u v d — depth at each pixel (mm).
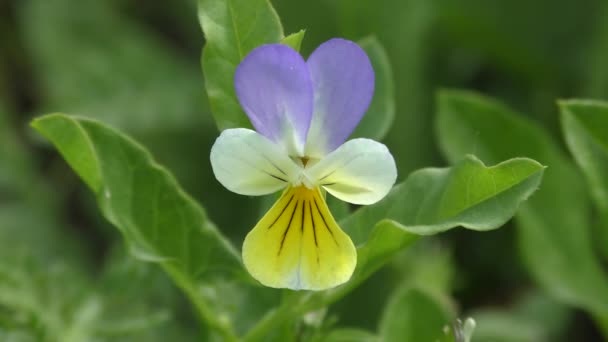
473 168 183
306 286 179
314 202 182
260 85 182
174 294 264
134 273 240
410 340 217
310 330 204
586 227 246
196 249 196
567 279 245
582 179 268
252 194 182
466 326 192
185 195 195
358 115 185
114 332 235
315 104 185
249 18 188
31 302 232
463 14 326
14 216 313
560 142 326
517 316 288
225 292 212
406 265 260
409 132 310
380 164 180
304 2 304
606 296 245
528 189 182
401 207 188
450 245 297
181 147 325
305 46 309
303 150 186
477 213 183
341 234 180
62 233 316
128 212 194
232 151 180
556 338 287
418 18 305
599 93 317
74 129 187
